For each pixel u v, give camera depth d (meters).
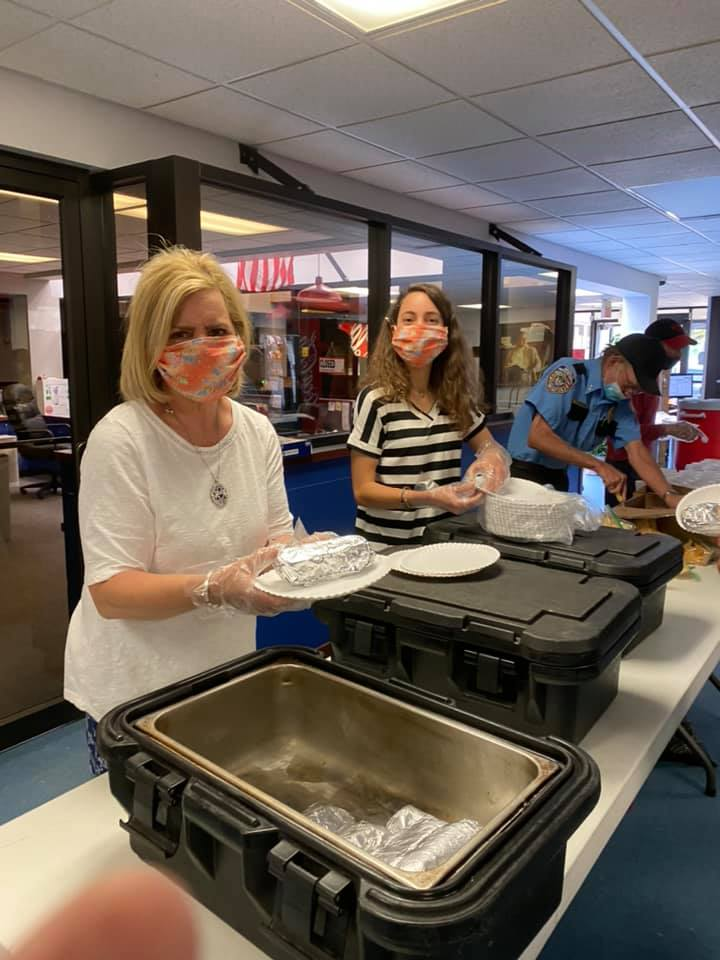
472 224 4.80
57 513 2.92
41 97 2.42
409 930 0.54
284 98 2.61
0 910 0.75
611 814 0.90
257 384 3.32
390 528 1.92
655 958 1.70
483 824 0.82
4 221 2.68
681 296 10.39
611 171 3.65
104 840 0.87
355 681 0.96
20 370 2.74
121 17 1.98
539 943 0.71
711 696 2.98
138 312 1.06
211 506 1.13
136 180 2.46
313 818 0.83
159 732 0.83
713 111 2.79
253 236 3.57
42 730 2.65
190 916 0.74
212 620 1.18
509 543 1.44
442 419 1.97
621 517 1.96
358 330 3.55
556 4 1.94
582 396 2.46
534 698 1.00
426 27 2.07
